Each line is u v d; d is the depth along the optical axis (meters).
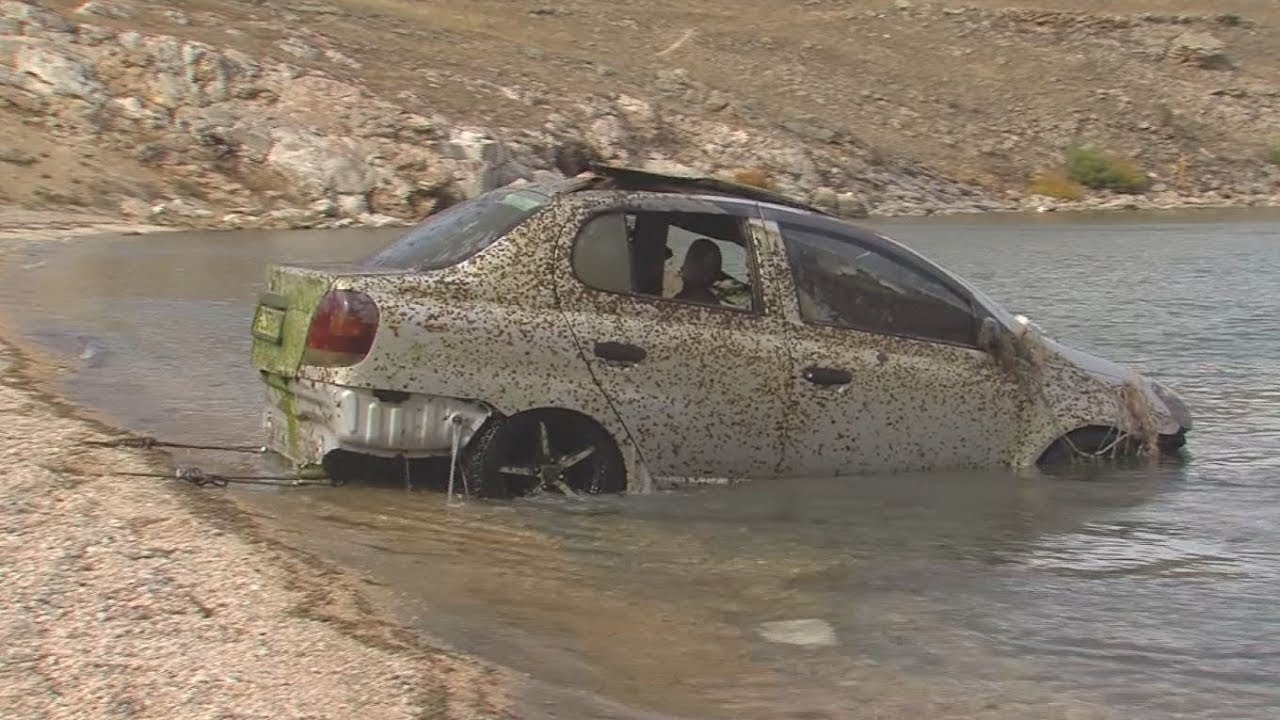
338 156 63.53
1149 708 7.41
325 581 8.91
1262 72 122.06
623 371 11.11
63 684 7.05
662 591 9.18
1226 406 16.80
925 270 12.23
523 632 8.29
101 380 16.02
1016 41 119.38
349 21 83.44
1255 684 7.76
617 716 7.11
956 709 7.36
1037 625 8.69
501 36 92.56
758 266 11.65
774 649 8.19
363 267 11.27
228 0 79.88
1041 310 27.47
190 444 12.69
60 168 57.53
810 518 10.92
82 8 68.12
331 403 10.59
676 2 115.62
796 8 119.75
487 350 10.75
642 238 11.47
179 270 32.81
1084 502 11.70
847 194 82.50
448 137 66.50
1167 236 57.72
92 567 8.75
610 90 82.81
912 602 9.09
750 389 11.42
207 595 8.43
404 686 7.24
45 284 27.64
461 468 10.86
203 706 6.88
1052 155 100.56
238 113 63.91
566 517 10.69
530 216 11.14
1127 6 131.12
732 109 87.56
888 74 107.06
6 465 11.07
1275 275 36.69
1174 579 9.69
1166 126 108.12
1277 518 11.34
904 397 11.91
